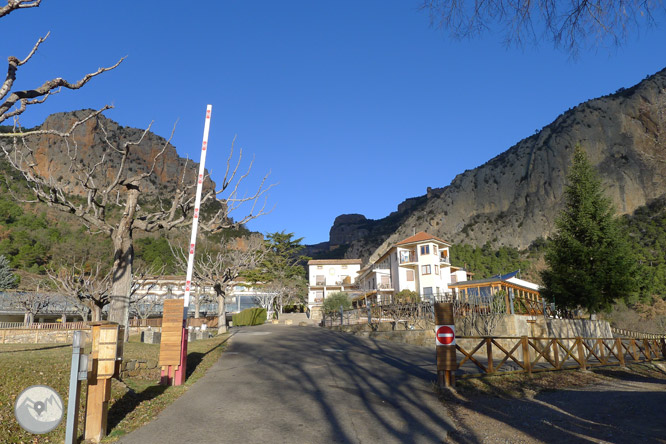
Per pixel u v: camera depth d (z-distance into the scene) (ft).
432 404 26.96
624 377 44.75
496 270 341.00
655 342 66.80
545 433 20.92
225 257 115.85
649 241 238.48
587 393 32.32
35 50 21.62
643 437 20.16
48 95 23.15
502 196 463.83
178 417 21.49
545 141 458.91
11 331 79.82
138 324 127.95
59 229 313.94
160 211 48.32
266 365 39.93
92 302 108.06
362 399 27.35
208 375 33.96
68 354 34.60
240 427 20.48
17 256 243.81
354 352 51.16
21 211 316.60
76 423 15.80
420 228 492.54
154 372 31.81
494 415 24.58
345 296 166.30
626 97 381.19
